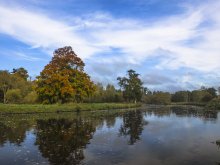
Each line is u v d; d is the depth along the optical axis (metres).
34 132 29.05
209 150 19.95
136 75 115.00
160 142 23.14
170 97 145.38
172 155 18.62
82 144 22.52
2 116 47.81
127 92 112.25
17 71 107.88
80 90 67.62
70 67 67.62
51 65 64.88
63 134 27.81
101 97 103.00
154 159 17.64
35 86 66.56
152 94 150.88
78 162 17.06
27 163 16.91
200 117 47.56
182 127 32.94
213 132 28.50
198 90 141.00
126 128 32.47
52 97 64.88
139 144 22.36
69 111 63.09
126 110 72.94
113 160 17.48
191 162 16.89
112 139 24.84
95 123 38.00
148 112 63.72
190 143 22.55
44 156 18.58
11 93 74.25
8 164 16.73
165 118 46.12
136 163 16.80
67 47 67.25
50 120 41.53
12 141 23.97
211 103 87.00
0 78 79.88
